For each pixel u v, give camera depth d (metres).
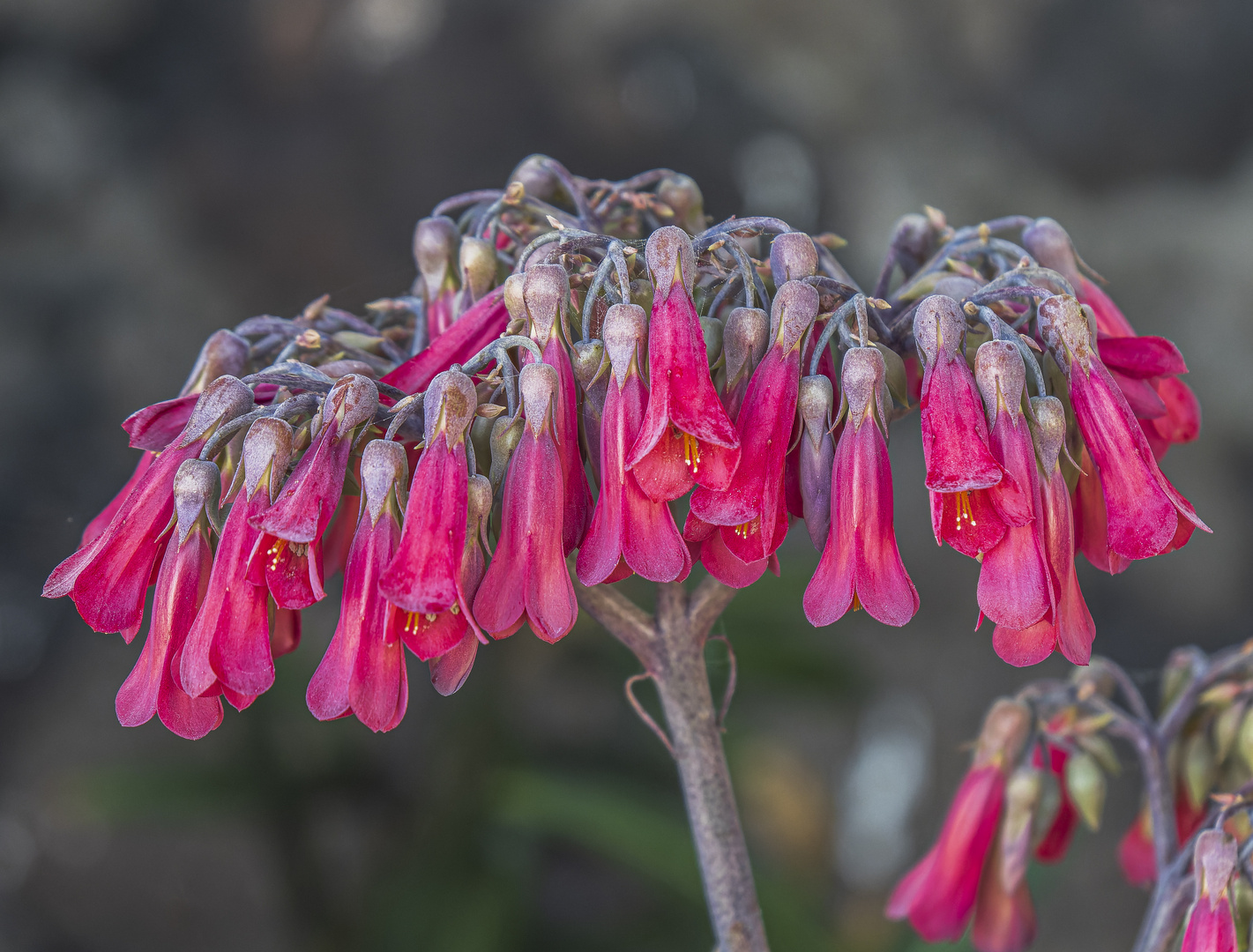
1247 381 1.94
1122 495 0.48
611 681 1.25
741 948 0.51
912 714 1.95
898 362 0.49
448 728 1.12
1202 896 0.51
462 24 2.04
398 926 0.98
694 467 0.47
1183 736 0.55
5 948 1.52
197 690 0.47
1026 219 0.52
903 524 2.01
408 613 0.47
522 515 0.47
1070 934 1.53
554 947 1.15
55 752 1.71
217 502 0.48
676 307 0.47
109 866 1.58
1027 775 0.54
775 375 0.48
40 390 2.03
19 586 1.93
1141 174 2.05
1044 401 0.48
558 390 0.48
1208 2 1.95
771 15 2.02
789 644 1.11
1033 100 2.05
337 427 0.47
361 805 1.25
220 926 1.55
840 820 1.93
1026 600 0.47
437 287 0.52
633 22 2.02
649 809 0.98
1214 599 1.93
